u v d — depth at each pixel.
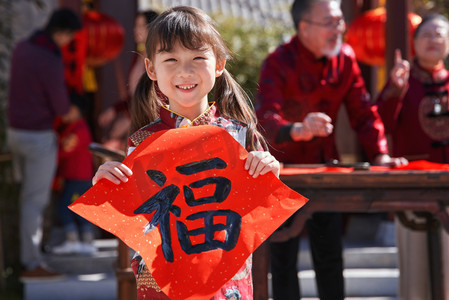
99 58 5.94
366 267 5.12
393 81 3.61
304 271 4.94
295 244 3.35
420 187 2.68
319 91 3.50
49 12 5.96
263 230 1.85
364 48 5.56
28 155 4.93
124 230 1.81
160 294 1.91
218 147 1.91
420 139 3.82
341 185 2.66
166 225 1.84
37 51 4.87
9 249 5.76
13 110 4.94
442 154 3.81
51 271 4.96
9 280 5.48
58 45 4.96
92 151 2.94
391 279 4.83
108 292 4.94
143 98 2.24
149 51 1.98
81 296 4.92
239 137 2.05
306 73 3.47
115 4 6.23
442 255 3.27
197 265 1.82
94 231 6.01
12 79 4.93
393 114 3.71
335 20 3.39
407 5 5.08
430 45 3.78
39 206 4.98
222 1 10.52
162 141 1.91
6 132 5.73
